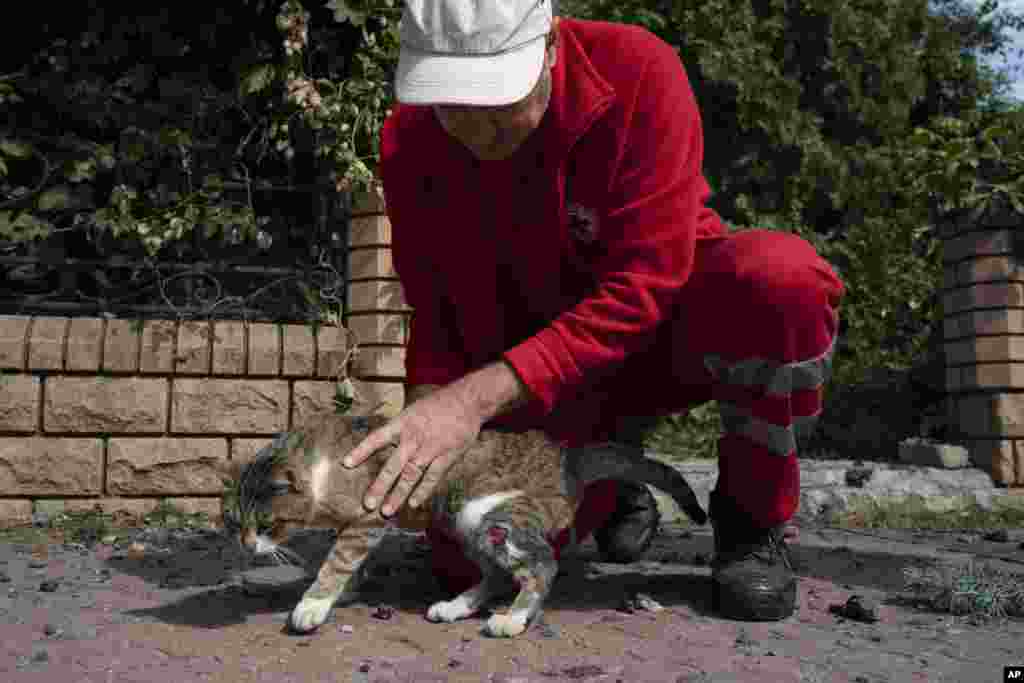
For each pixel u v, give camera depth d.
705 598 3.04
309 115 4.90
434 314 3.10
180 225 4.95
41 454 4.47
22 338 4.50
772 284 2.46
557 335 2.48
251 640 2.52
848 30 9.12
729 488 2.79
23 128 5.07
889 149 9.29
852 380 8.28
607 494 3.18
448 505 2.79
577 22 2.74
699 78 8.64
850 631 2.68
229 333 4.76
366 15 4.98
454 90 2.18
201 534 4.21
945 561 3.89
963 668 2.33
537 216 2.70
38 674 2.20
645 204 2.53
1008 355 5.91
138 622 2.69
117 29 5.15
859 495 5.58
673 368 2.99
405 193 2.97
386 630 2.64
